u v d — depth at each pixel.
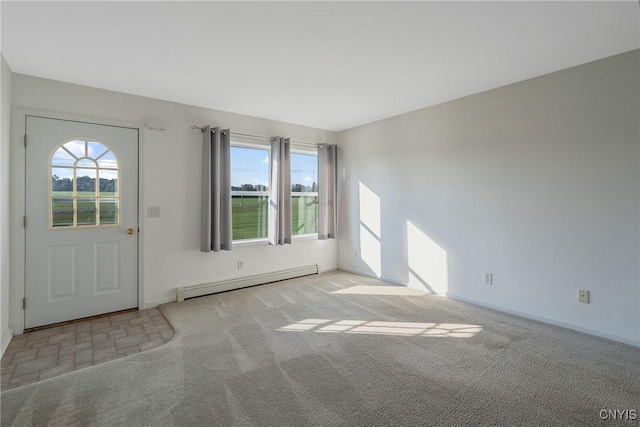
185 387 1.98
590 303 2.70
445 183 3.73
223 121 3.99
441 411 1.75
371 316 3.15
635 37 2.25
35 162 2.85
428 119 3.88
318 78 2.98
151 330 2.88
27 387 1.98
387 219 4.43
